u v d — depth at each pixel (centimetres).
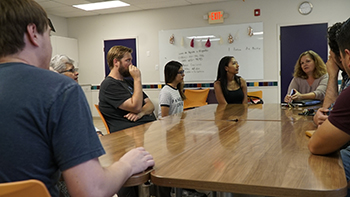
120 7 644
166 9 657
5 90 74
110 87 246
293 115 223
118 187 85
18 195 62
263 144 129
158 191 158
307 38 580
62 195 153
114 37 707
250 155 111
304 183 81
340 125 100
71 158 74
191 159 109
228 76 384
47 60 88
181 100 314
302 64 344
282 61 600
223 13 616
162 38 667
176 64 304
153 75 685
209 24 632
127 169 90
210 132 162
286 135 147
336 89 223
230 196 100
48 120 74
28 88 74
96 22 720
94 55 730
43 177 76
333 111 104
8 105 73
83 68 742
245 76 621
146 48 684
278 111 253
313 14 570
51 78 77
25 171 73
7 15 76
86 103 81
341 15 554
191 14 640
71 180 74
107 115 249
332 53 182
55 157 76
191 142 138
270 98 612
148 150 124
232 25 616
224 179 86
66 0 572
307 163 99
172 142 139
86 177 75
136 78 249
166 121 209
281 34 594
